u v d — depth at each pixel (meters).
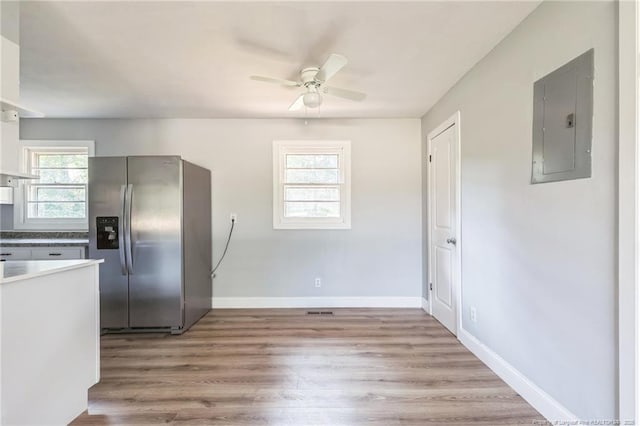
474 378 2.34
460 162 2.94
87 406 1.99
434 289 3.70
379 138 4.13
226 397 2.12
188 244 3.40
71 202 4.09
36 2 1.82
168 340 3.08
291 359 2.66
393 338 3.09
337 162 4.19
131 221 3.21
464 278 2.89
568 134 1.70
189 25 2.07
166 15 1.96
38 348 1.64
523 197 2.06
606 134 1.49
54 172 4.10
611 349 1.47
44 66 2.63
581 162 1.62
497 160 2.35
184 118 4.09
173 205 3.23
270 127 4.13
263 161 4.13
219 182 4.12
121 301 3.24
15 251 3.53
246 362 2.61
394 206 4.13
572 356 1.69
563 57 1.73
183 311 3.28
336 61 2.16
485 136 2.51
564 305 1.74
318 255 4.14
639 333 1.36
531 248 1.99
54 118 4.06
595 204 1.54
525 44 2.04
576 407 1.67
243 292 4.13
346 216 4.12
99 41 2.25
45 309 1.68
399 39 2.26
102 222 3.22
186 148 4.10
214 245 4.11
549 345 1.85
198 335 3.20
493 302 2.42
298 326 3.43
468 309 2.83
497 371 2.37
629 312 1.38
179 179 3.23
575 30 1.65
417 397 2.11
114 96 3.30
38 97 3.32
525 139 2.04
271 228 4.13
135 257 3.22
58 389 1.76
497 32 2.18
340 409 1.99
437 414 1.93
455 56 2.50
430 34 2.20
